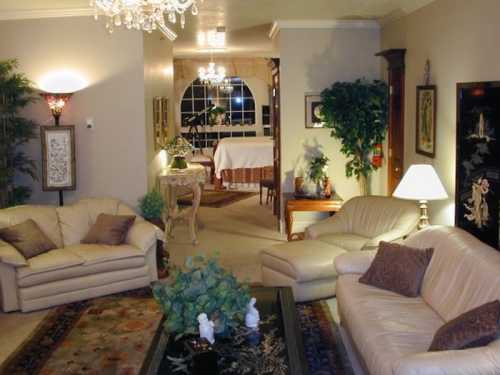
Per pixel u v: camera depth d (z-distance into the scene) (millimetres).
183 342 3457
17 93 6277
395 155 6988
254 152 12109
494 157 4195
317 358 4160
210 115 13648
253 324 3598
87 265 5312
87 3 5934
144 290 5621
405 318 3754
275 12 6750
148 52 6719
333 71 7645
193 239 7488
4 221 5488
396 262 4293
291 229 7211
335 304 5180
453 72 5156
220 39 9453
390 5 6207
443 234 4250
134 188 6598
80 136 6551
